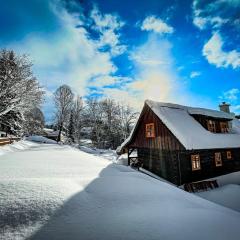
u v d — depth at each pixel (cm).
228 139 1766
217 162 1753
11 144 2220
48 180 570
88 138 5553
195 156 1586
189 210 473
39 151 1808
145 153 1934
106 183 612
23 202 414
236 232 386
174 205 493
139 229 359
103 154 3372
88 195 495
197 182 1437
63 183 554
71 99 4712
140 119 1884
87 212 408
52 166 906
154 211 442
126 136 4641
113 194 520
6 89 1831
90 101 4997
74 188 527
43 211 391
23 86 1961
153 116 1752
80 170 832
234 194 1237
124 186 599
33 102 2162
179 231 363
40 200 429
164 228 369
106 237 328
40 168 838
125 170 955
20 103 2012
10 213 372
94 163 1106
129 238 330
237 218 476
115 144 4828
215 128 1936
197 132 1597
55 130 6031
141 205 469
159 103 1812
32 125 4675
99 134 4825
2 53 1981
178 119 1667
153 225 377
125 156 3103
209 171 1652
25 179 563
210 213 475
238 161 1981
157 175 1703
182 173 1464
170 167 1541
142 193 552
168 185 724
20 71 1959
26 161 1047
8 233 319
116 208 439
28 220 359
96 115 4969
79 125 4756
